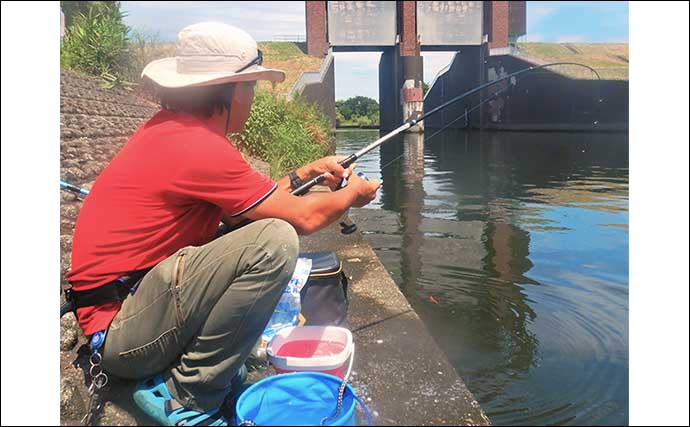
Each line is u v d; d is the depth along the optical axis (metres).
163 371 1.50
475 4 28.47
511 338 2.16
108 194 1.47
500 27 27.59
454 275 3.05
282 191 1.56
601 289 2.76
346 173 1.91
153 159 1.44
